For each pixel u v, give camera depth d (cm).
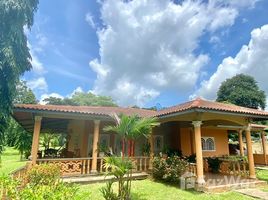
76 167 1149
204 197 880
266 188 1059
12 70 806
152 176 1180
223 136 1955
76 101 5409
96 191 902
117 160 735
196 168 1038
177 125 1703
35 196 399
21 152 2373
